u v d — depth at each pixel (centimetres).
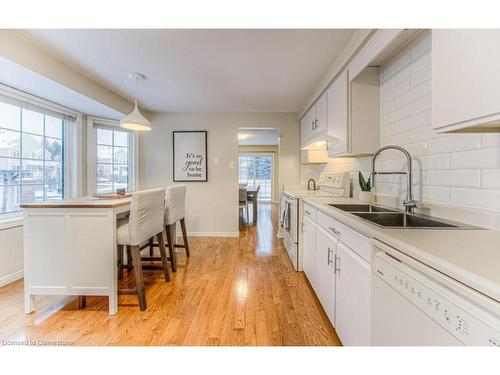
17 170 267
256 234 446
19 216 261
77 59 234
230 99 355
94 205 186
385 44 160
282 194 398
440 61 97
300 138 426
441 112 96
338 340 157
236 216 429
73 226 187
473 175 119
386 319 95
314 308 196
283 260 309
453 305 63
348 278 135
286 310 193
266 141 791
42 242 188
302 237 271
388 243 94
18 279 249
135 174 413
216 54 224
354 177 260
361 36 182
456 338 61
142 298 193
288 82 289
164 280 250
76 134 332
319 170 390
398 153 181
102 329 169
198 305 201
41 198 295
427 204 147
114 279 188
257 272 270
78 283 189
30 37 198
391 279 91
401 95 177
